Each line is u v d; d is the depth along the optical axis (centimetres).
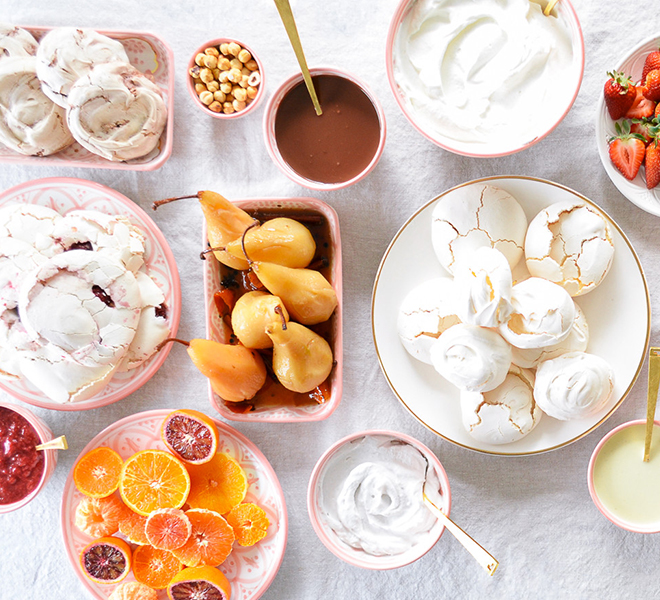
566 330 91
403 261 99
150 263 102
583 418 96
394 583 105
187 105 103
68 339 97
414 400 100
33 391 103
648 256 102
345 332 104
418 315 96
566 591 104
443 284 97
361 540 101
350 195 103
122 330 98
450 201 96
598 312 98
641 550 103
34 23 103
